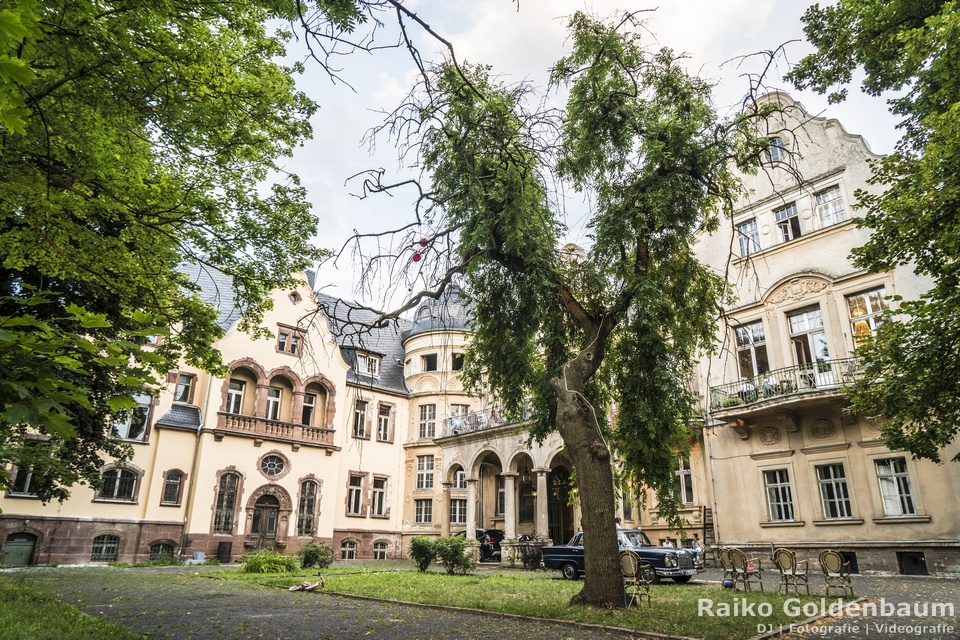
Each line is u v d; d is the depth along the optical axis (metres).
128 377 3.56
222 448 29.86
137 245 9.47
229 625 8.78
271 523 31.14
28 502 24.36
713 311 12.81
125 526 26.52
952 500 16.16
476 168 11.02
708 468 21.89
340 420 35.25
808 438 19.39
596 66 11.00
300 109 12.41
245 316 14.48
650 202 10.92
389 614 10.07
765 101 22.81
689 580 16.45
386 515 36.50
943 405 9.70
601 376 12.90
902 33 10.42
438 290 10.74
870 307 18.92
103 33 7.21
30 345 3.01
